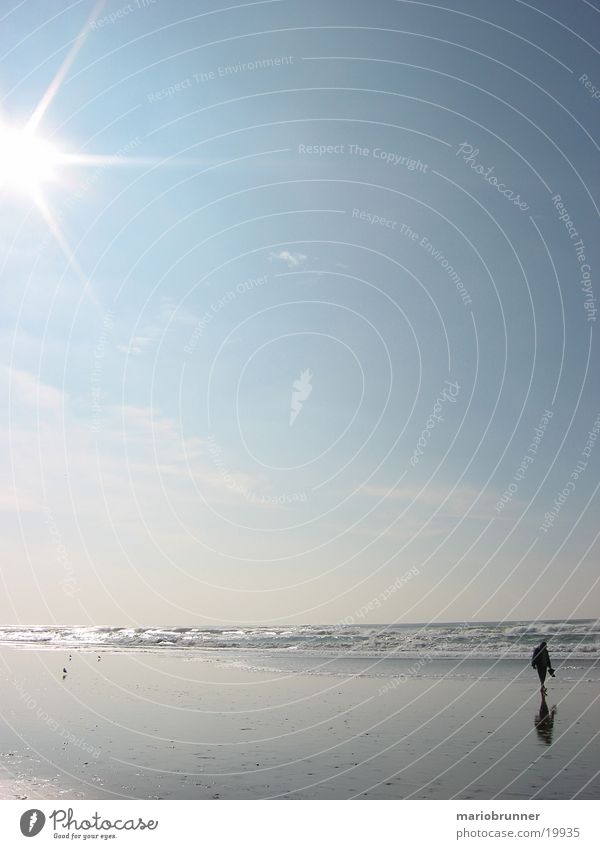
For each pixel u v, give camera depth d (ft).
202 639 176.45
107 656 122.42
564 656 103.35
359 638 152.46
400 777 39.29
